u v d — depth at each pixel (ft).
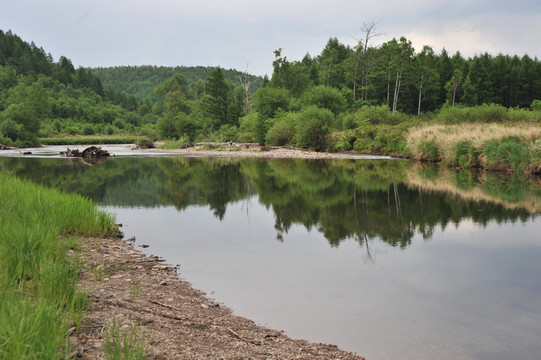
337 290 18.54
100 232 28.43
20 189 32.27
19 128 209.97
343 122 141.38
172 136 218.79
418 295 17.94
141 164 95.86
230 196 48.60
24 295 13.61
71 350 10.86
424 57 263.70
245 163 98.07
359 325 14.88
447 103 220.64
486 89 276.21
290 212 38.34
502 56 315.78
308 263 22.77
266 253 24.80
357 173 71.61
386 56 233.14
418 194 47.75
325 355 12.50
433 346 13.25
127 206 42.04
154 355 11.23
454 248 25.64
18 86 499.10
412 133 106.93
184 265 22.31
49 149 181.47
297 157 118.01
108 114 527.81
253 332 14.08
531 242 26.91
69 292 14.21
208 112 272.10
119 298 16.07
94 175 69.97
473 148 76.33
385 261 23.07
